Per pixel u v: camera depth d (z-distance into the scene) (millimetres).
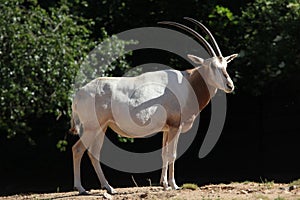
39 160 32188
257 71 26844
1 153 31828
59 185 31391
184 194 15992
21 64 23297
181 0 29250
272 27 26516
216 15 27938
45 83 23906
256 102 30594
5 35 23281
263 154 31344
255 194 15812
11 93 22984
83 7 29438
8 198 18734
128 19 30344
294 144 31203
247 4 28344
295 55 25984
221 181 30484
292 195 15516
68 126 27484
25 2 28656
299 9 25844
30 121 28812
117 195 16672
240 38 27609
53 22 24734
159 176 31562
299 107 30609
